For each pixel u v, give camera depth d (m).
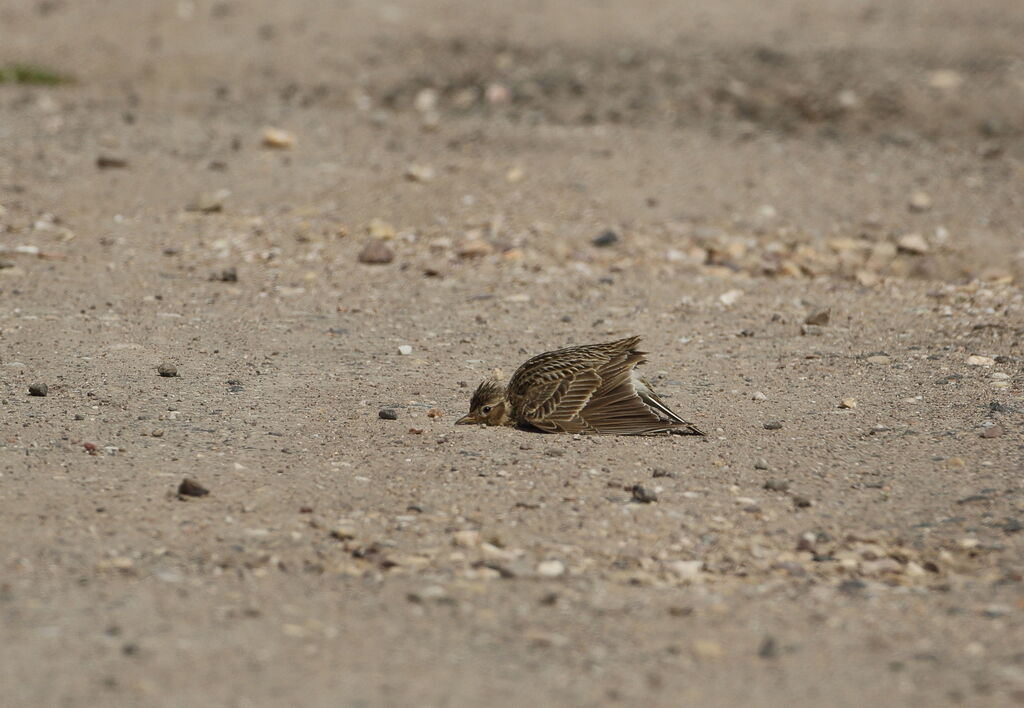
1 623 11.55
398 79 45.41
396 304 25.08
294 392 19.45
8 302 24.05
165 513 14.59
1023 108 41.41
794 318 24.39
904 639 11.71
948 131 39.94
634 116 41.03
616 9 55.25
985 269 28.00
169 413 18.28
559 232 29.73
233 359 21.12
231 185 32.59
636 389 17.97
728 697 10.49
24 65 45.66
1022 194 33.06
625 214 30.97
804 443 17.44
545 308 24.91
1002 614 12.30
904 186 33.72
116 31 49.81
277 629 11.69
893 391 19.80
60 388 19.19
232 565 13.29
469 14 53.91
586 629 11.88
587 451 16.91
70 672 10.63
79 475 15.67
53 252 27.45
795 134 39.47
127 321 23.20
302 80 45.06
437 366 21.11
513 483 15.70
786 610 12.48
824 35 51.31
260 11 52.75
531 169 34.16
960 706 10.32
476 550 13.86
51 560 13.12
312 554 13.66
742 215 31.25
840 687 10.68
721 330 23.55
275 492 15.36
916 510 15.21
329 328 23.27
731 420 18.42
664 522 14.72
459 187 32.62
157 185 32.38
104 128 37.56
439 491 15.45
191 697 10.26
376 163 34.72
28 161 33.72
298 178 33.31
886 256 28.84
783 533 14.56
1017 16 54.41
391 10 54.03
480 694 10.46
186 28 50.38
